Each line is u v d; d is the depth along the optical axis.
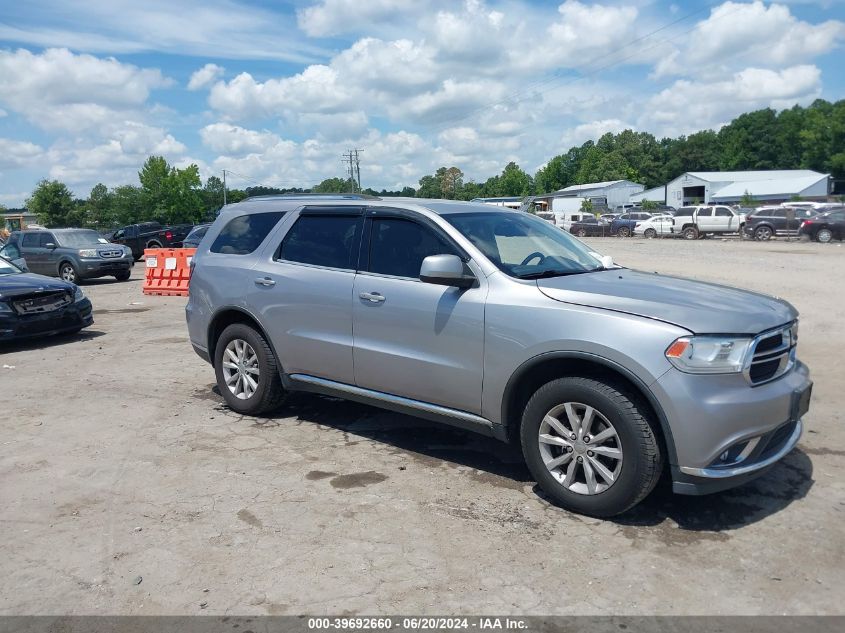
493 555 3.59
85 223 85.62
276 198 6.02
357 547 3.68
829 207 39.50
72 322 10.03
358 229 5.21
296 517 4.04
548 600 3.18
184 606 3.17
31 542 3.79
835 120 89.06
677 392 3.60
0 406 6.53
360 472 4.73
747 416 3.63
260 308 5.66
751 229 37.81
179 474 4.72
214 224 6.36
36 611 3.15
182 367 8.14
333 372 5.25
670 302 3.92
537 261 4.73
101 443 5.38
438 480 4.58
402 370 4.77
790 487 4.38
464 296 4.43
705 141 129.25
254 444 5.31
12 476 4.73
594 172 126.00
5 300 9.22
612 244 36.38
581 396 3.89
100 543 3.77
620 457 3.80
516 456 5.02
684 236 43.03
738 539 3.73
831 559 3.51
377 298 4.87
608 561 3.52
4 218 88.00
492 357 4.27
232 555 3.61
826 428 5.48
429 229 4.81
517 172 131.50
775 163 118.50
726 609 3.10
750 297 4.27
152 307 14.30
